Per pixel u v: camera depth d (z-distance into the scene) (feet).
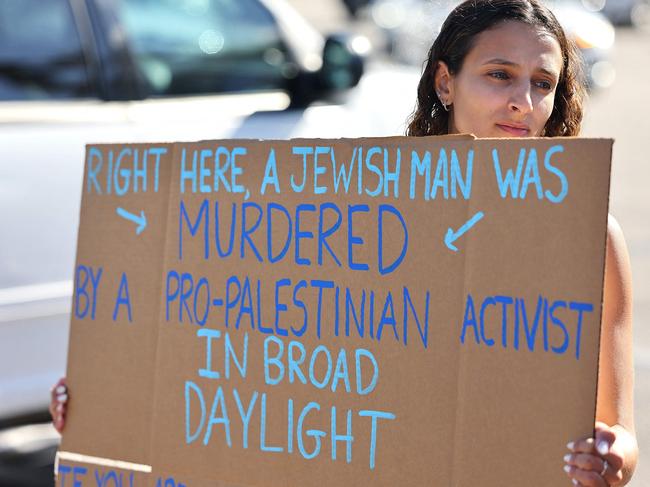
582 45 52.29
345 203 6.79
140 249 7.61
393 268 6.60
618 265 6.42
